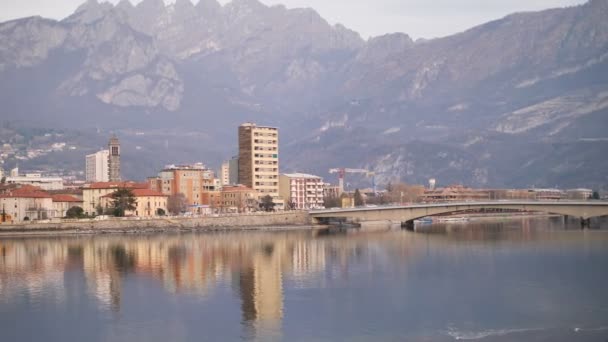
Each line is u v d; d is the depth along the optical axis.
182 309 193.00
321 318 181.25
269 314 186.25
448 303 194.00
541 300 195.62
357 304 195.12
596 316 177.75
